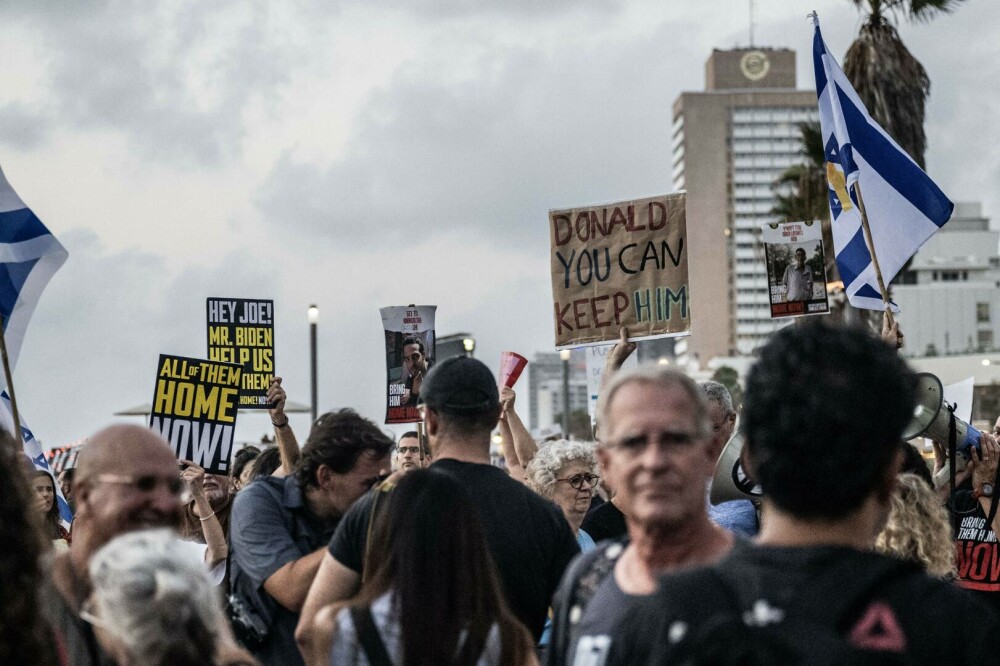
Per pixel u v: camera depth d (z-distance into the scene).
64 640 2.77
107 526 3.00
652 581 2.68
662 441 2.71
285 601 4.43
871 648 1.96
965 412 6.65
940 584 2.05
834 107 7.02
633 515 2.73
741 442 4.07
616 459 2.75
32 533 2.54
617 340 6.52
